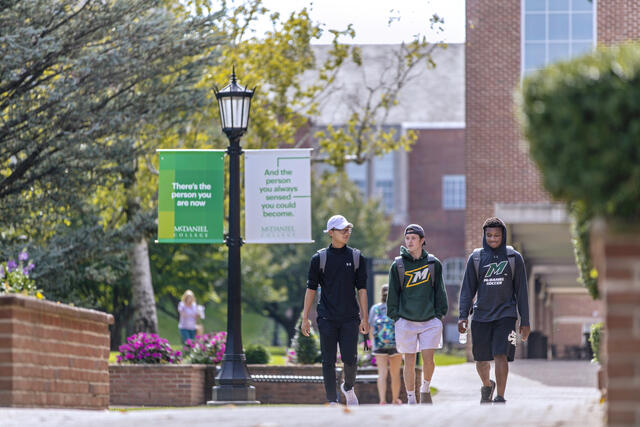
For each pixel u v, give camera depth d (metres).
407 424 16.55
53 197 61.28
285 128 79.06
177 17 66.06
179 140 74.00
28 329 23.88
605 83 12.78
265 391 47.12
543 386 56.12
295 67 77.75
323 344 29.08
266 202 39.47
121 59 58.19
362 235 168.62
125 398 46.91
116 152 60.56
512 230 85.75
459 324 28.27
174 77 65.06
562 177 12.88
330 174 82.19
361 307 29.28
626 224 12.68
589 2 84.25
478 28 85.19
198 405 46.66
